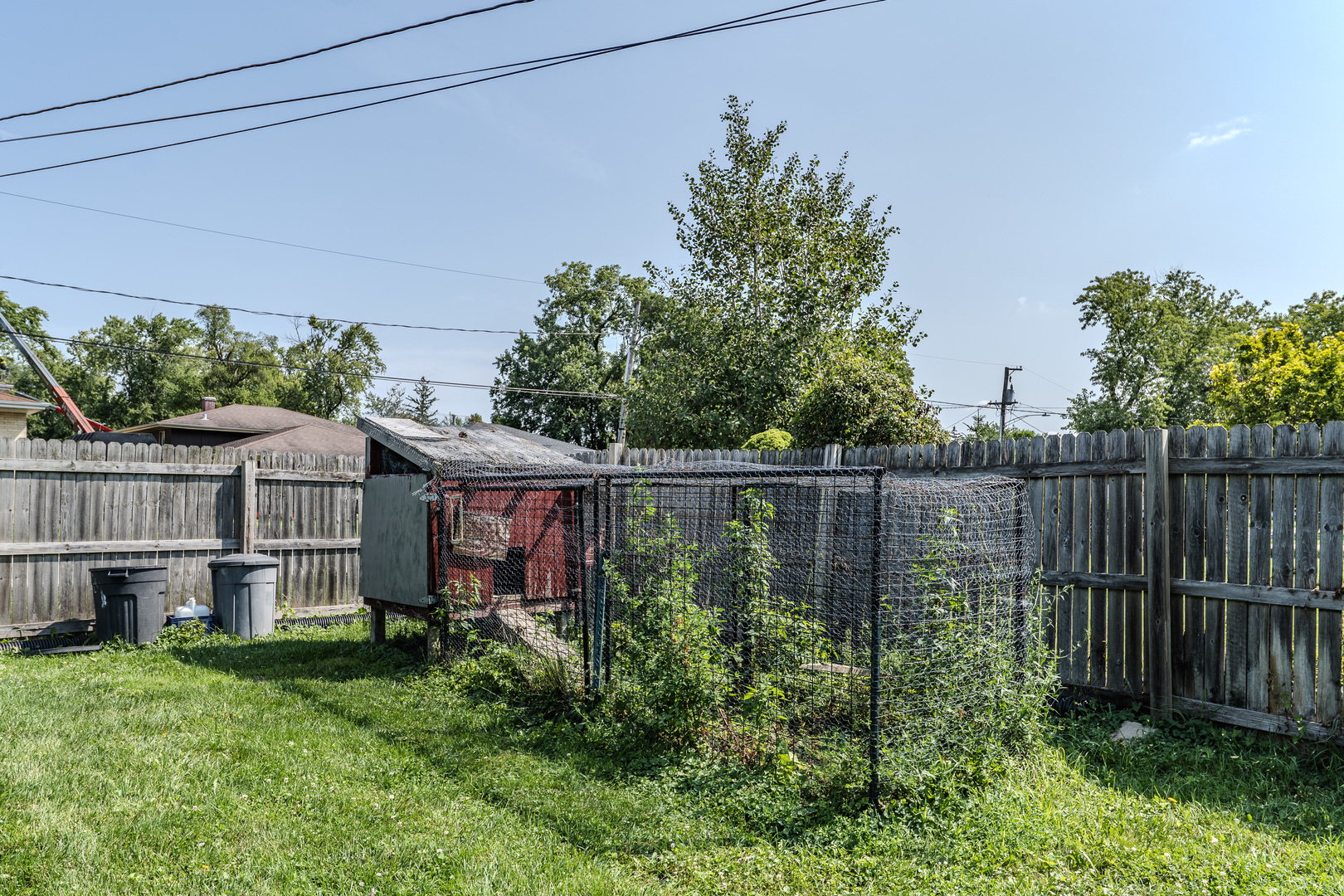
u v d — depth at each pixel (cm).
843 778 461
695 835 427
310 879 366
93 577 921
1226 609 571
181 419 2745
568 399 4184
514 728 616
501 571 852
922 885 373
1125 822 437
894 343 2131
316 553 1157
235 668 821
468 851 397
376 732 597
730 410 1916
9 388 2614
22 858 374
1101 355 4175
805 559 619
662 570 612
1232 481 571
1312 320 4134
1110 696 634
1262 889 356
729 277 2114
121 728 584
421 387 5812
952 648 470
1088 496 655
